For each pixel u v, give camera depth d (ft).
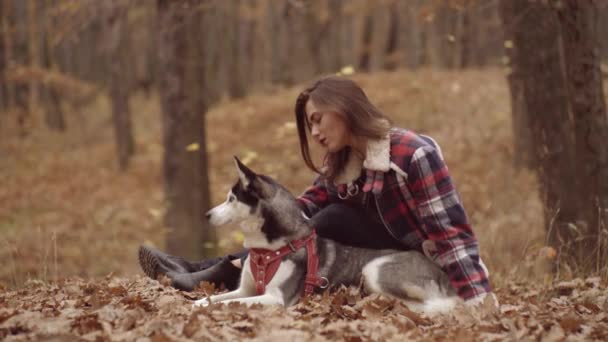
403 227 13.44
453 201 12.87
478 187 35.12
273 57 95.14
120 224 44.34
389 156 12.87
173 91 30.35
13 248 23.95
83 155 69.46
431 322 12.50
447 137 48.73
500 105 53.62
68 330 11.28
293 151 48.78
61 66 101.09
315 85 13.15
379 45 102.63
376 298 12.98
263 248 13.52
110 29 58.13
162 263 15.37
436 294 13.07
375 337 11.23
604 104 17.66
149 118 90.79
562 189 19.88
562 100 21.57
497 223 27.04
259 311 12.14
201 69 30.71
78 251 37.60
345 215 13.84
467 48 76.18
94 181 57.41
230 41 88.02
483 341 11.27
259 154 51.90
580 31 17.22
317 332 11.44
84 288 14.98
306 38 86.12
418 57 85.76
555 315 13.32
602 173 17.67
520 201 30.40
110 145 72.54
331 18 80.18
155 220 44.91
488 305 12.41
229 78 88.48
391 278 13.14
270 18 93.71
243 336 11.20
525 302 15.10
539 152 21.39
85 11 32.86
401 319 12.10
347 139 13.10
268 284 13.38
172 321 11.53
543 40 23.06
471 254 12.78
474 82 62.54
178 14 29.19
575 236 18.57
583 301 14.90
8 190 54.39
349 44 112.06
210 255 31.32
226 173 49.11
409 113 56.34
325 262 13.64
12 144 72.84
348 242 14.10
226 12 84.02
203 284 14.53
